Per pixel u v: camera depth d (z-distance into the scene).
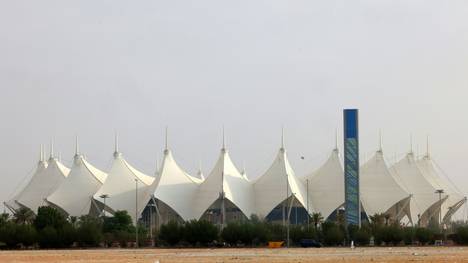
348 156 146.38
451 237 135.00
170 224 128.38
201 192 172.50
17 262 74.38
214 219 174.00
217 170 173.75
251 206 172.62
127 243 130.75
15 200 186.12
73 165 180.75
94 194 172.50
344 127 146.88
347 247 120.06
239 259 76.94
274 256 84.31
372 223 147.75
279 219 176.88
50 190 185.75
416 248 111.69
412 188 189.62
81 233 124.06
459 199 194.00
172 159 177.88
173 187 171.75
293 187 173.38
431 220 189.12
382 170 180.00
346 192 145.88
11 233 120.56
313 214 162.75
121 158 180.00
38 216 134.38
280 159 177.12
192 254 91.94
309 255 86.81
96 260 77.75
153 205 166.75
